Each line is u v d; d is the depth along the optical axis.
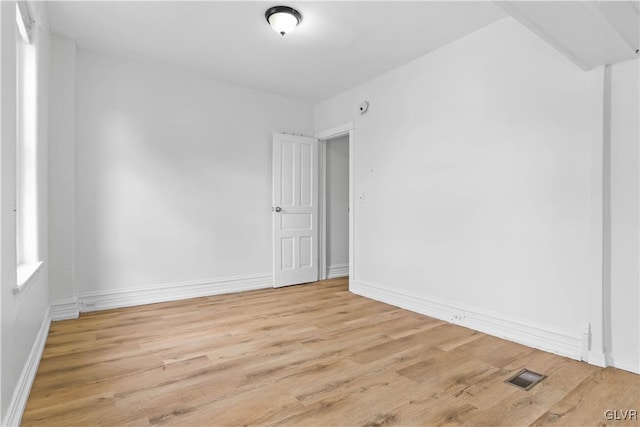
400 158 3.69
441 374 2.11
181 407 1.74
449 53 3.20
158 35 3.14
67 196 3.22
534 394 1.89
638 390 1.93
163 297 3.84
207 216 4.13
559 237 2.45
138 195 3.71
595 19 1.70
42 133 2.70
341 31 3.01
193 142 4.04
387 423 1.62
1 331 1.35
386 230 3.85
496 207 2.82
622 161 2.20
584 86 2.33
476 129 2.97
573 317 2.38
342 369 2.18
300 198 4.81
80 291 3.40
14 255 1.61
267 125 4.61
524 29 2.65
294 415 1.68
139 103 3.71
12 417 1.49
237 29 3.01
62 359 2.31
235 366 2.21
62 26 3.02
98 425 1.59
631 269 2.17
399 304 3.67
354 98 4.35
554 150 2.48
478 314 2.93
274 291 4.38
